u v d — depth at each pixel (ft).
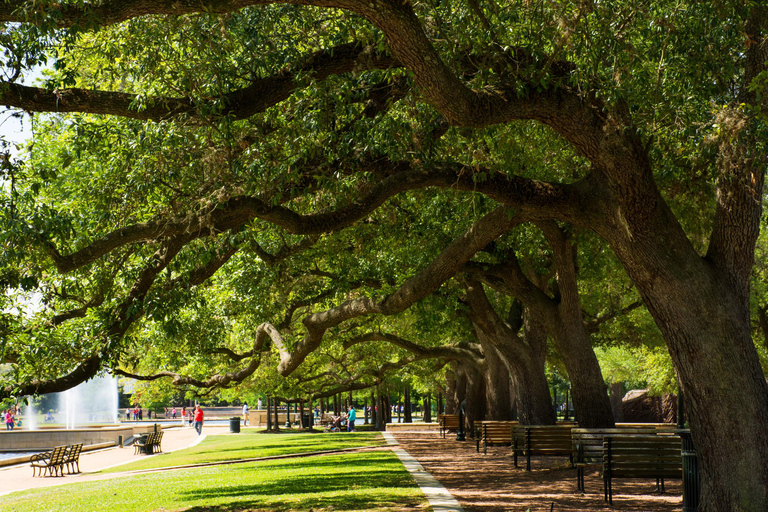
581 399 54.08
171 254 37.01
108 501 41.37
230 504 35.53
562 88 29.30
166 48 33.60
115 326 36.24
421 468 51.67
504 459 59.41
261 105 34.32
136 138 35.99
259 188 33.40
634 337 106.83
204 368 79.10
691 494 30.04
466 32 32.37
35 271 35.55
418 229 58.85
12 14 24.61
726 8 30.76
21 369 36.04
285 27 38.68
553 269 66.18
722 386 26.81
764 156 27.25
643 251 28.66
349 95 34.58
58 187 51.08
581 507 31.01
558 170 52.60
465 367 108.68
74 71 35.96
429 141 36.73
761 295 93.45
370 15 24.09
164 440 134.72
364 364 130.72
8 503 44.55
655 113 33.19
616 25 32.86
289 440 112.78
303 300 76.07
